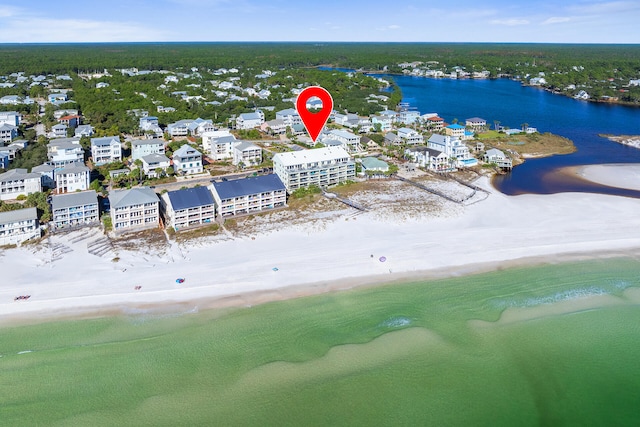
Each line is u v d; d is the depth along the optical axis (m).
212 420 59.12
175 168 151.88
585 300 84.56
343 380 65.38
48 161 149.38
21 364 68.06
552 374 67.50
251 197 118.50
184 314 79.31
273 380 65.31
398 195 131.50
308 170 133.50
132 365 68.06
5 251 98.75
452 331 75.94
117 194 111.69
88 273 90.56
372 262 95.62
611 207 124.75
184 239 104.62
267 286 87.19
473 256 98.44
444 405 61.81
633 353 71.62
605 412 61.47
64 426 58.19
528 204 127.44
